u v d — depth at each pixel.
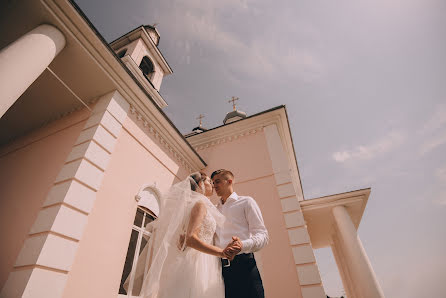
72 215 3.25
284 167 6.86
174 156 6.71
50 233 2.91
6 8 3.68
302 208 7.60
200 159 7.64
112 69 4.58
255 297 1.30
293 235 5.49
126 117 5.04
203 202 1.61
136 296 3.71
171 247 1.53
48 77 4.59
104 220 3.80
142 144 5.36
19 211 3.65
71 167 3.67
